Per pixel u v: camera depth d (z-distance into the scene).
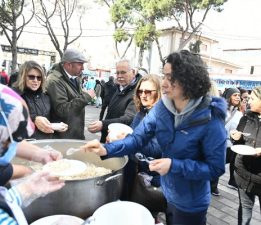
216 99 1.41
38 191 0.93
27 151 1.24
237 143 2.70
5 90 0.75
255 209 3.43
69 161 1.51
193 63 1.28
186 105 1.34
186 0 16.86
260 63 31.81
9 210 0.77
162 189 1.69
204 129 1.35
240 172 2.53
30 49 22.36
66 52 2.79
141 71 3.17
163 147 1.51
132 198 1.81
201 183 1.52
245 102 4.52
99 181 1.27
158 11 16.73
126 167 1.84
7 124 0.73
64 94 2.66
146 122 1.61
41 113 2.51
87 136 6.25
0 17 13.88
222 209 3.42
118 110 2.86
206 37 27.27
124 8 17.36
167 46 23.23
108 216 1.15
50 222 1.12
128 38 18.81
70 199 1.21
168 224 1.72
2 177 0.81
